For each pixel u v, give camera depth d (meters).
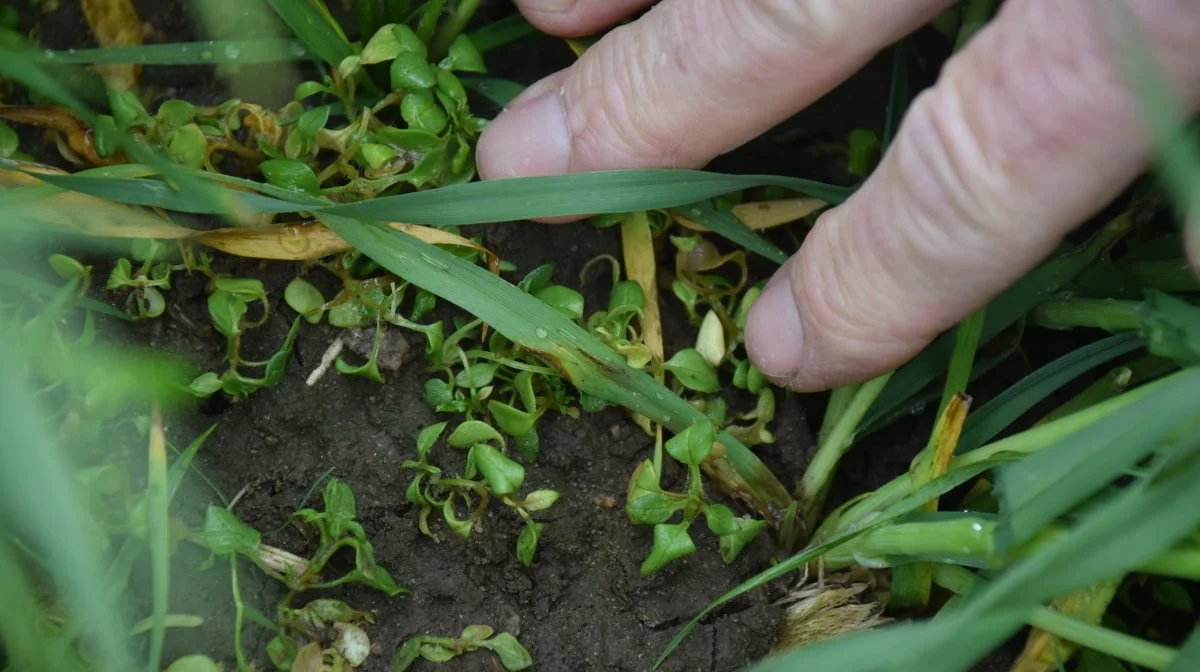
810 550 0.31
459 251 0.33
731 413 0.34
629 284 0.33
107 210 0.32
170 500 0.32
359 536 0.32
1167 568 0.29
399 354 0.33
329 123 0.34
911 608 0.33
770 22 0.31
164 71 0.35
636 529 0.33
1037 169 0.30
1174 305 0.30
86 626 0.31
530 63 0.36
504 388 0.33
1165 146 0.28
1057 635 0.31
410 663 0.32
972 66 0.30
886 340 0.32
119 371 0.31
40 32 0.34
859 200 0.31
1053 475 0.29
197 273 0.33
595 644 0.32
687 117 0.32
